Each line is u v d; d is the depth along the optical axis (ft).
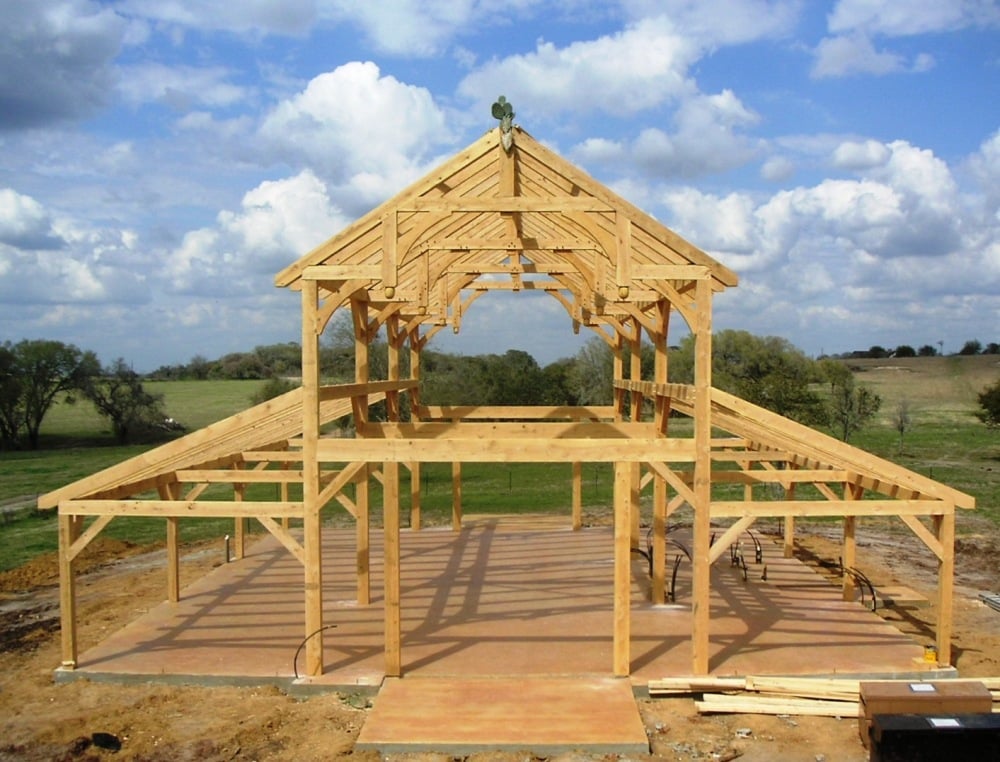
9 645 28.84
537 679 23.95
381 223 23.54
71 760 19.98
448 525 49.65
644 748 20.12
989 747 17.84
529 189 26.48
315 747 20.54
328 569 38.32
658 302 32.30
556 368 104.58
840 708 22.16
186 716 22.43
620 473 23.80
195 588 35.17
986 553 42.34
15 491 71.00
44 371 116.16
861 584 33.88
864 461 25.27
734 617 30.04
